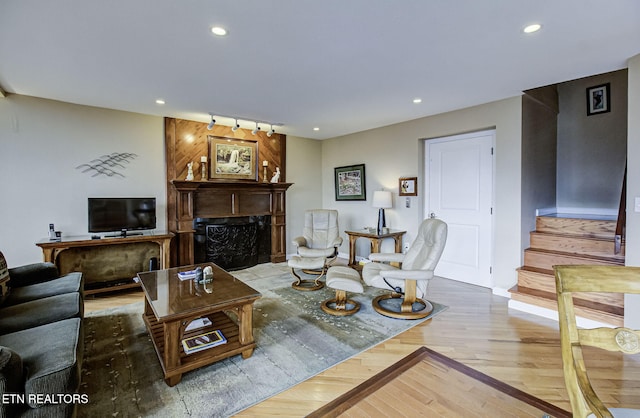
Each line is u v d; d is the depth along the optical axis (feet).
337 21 6.39
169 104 12.47
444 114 13.85
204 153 15.74
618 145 13.79
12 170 11.43
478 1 5.70
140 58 8.16
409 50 7.73
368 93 11.09
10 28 6.60
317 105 12.62
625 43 7.34
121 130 13.55
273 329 9.24
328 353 7.90
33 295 8.00
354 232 16.25
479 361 7.58
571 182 15.06
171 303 7.21
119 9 5.92
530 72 9.20
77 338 5.67
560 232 12.29
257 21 6.37
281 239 18.44
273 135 18.37
